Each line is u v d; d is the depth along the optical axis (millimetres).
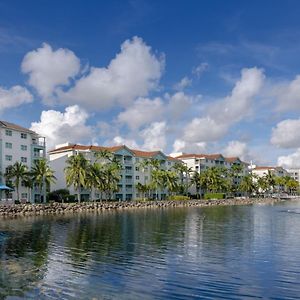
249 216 78125
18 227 54781
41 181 102312
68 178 104812
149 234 45906
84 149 138500
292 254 32125
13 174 97625
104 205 105812
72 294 20906
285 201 182125
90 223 61281
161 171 142500
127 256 31297
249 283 23297
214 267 27266
